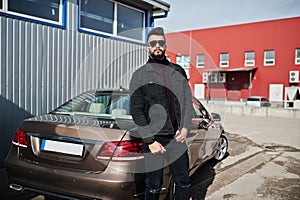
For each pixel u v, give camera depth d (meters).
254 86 26.95
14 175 2.71
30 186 2.65
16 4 4.59
